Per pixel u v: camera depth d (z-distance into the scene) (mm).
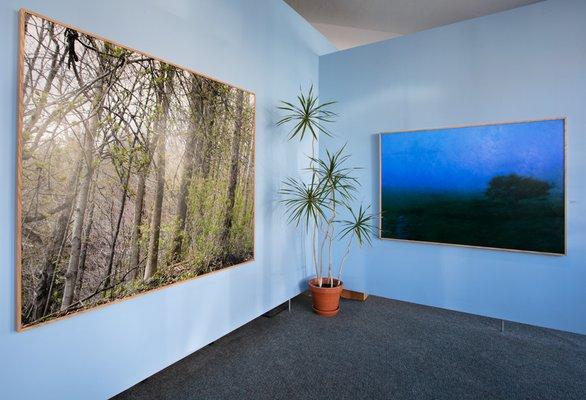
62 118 1457
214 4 2277
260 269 2803
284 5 3070
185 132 2039
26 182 1359
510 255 2727
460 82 2889
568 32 2490
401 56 3170
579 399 1830
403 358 2264
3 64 1307
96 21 1592
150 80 1822
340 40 4754
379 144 3277
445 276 3008
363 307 3230
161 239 1917
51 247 1445
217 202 2303
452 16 3945
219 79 2318
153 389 1913
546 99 2564
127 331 1785
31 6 1372
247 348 2402
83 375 1595
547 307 2602
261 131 2771
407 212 3154
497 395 1867
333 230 3592
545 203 2574
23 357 1392
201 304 2232
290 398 1847
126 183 1720
